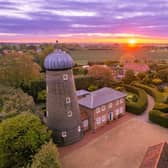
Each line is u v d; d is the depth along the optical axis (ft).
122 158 78.74
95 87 180.96
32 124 74.08
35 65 176.96
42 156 62.18
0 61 156.15
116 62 337.93
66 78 84.17
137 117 120.26
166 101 128.16
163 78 211.41
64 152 84.58
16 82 157.28
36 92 164.96
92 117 102.78
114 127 107.76
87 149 86.33
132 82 195.31
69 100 86.53
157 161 58.54
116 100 117.19
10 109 93.45
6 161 68.18
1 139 68.64
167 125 103.60
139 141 91.25
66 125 87.76
